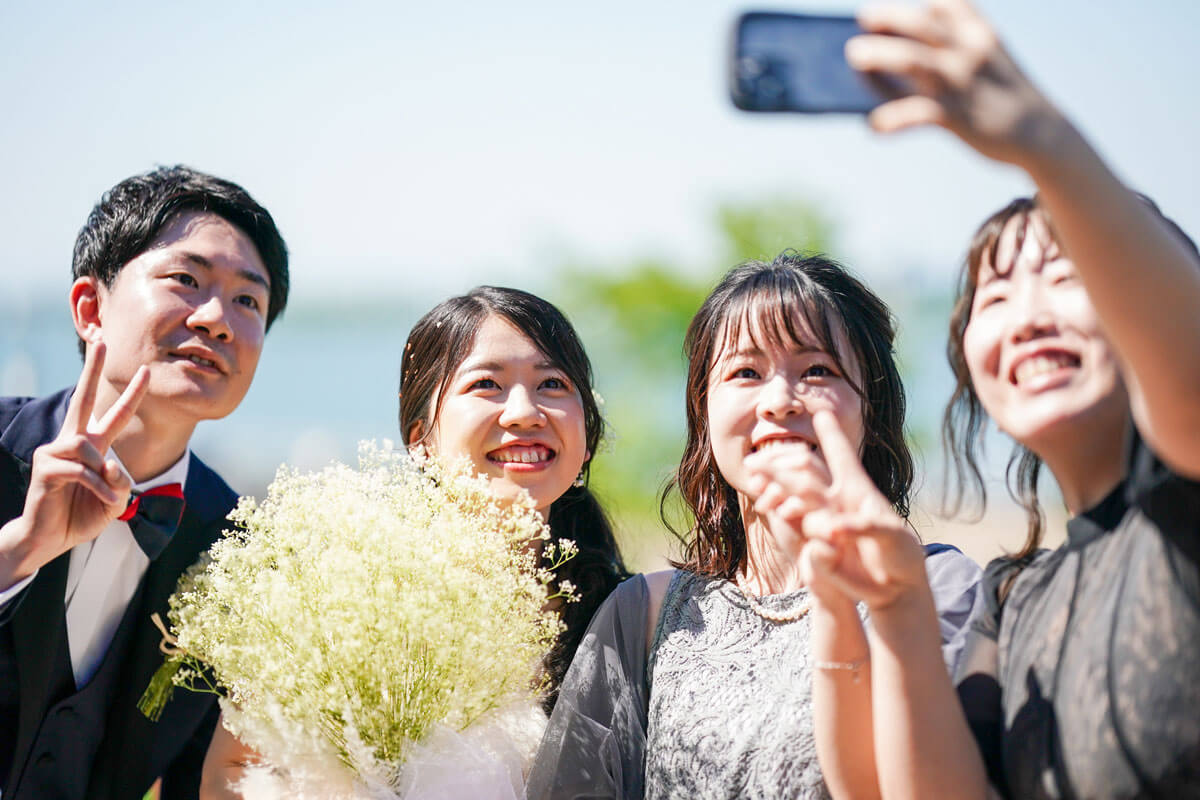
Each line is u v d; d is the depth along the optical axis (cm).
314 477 195
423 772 175
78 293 237
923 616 139
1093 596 133
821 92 117
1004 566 161
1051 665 135
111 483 179
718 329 201
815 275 202
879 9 105
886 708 138
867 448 203
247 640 180
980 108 102
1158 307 104
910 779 136
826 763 150
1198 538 119
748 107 116
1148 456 121
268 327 251
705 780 177
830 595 148
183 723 228
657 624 203
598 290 1034
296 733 171
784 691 178
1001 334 142
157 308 222
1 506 225
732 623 192
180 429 234
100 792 229
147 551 231
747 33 117
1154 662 120
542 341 235
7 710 222
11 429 234
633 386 993
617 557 272
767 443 184
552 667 224
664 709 187
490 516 210
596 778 195
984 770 140
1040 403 136
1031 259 142
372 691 173
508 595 184
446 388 234
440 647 173
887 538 132
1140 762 119
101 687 232
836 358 188
